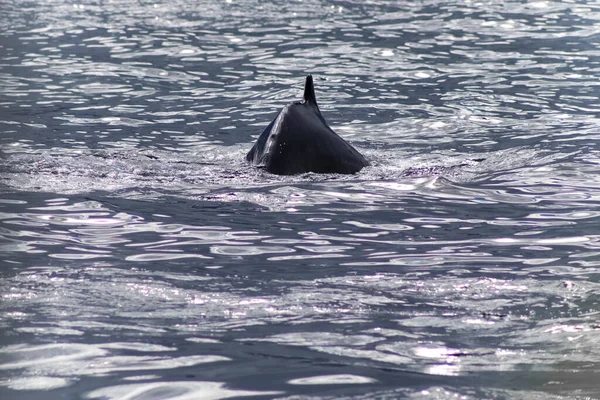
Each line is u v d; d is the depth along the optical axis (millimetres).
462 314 11547
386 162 22797
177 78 37219
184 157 23375
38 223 16766
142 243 15523
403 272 13656
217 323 11258
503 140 25812
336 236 16078
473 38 46812
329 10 57656
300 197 19062
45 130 27188
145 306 11898
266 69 39031
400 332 10859
